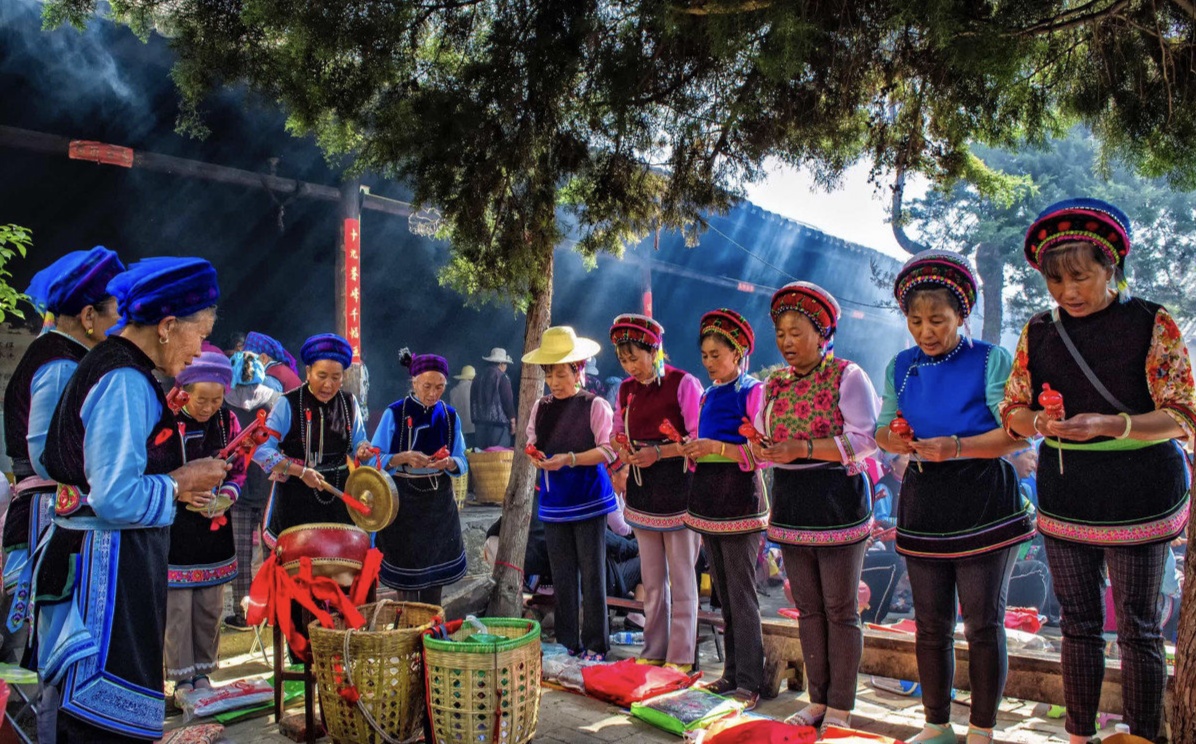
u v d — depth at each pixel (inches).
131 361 99.4
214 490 159.0
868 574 225.8
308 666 144.6
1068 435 109.4
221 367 162.2
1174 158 157.2
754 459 158.4
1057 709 158.6
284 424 174.6
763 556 298.5
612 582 226.1
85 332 113.6
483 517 340.8
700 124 192.5
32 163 366.3
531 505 222.1
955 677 158.7
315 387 175.8
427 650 132.7
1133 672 116.0
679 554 179.6
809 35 133.5
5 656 149.9
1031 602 242.8
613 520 225.8
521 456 221.0
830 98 169.9
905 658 162.9
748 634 164.4
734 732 129.6
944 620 134.6
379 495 153.1
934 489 132.1
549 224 194.5
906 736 149.5
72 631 94.3
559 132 189.2
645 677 166.1
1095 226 113.4
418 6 166.7
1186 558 109.9
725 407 165.2
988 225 521.3
